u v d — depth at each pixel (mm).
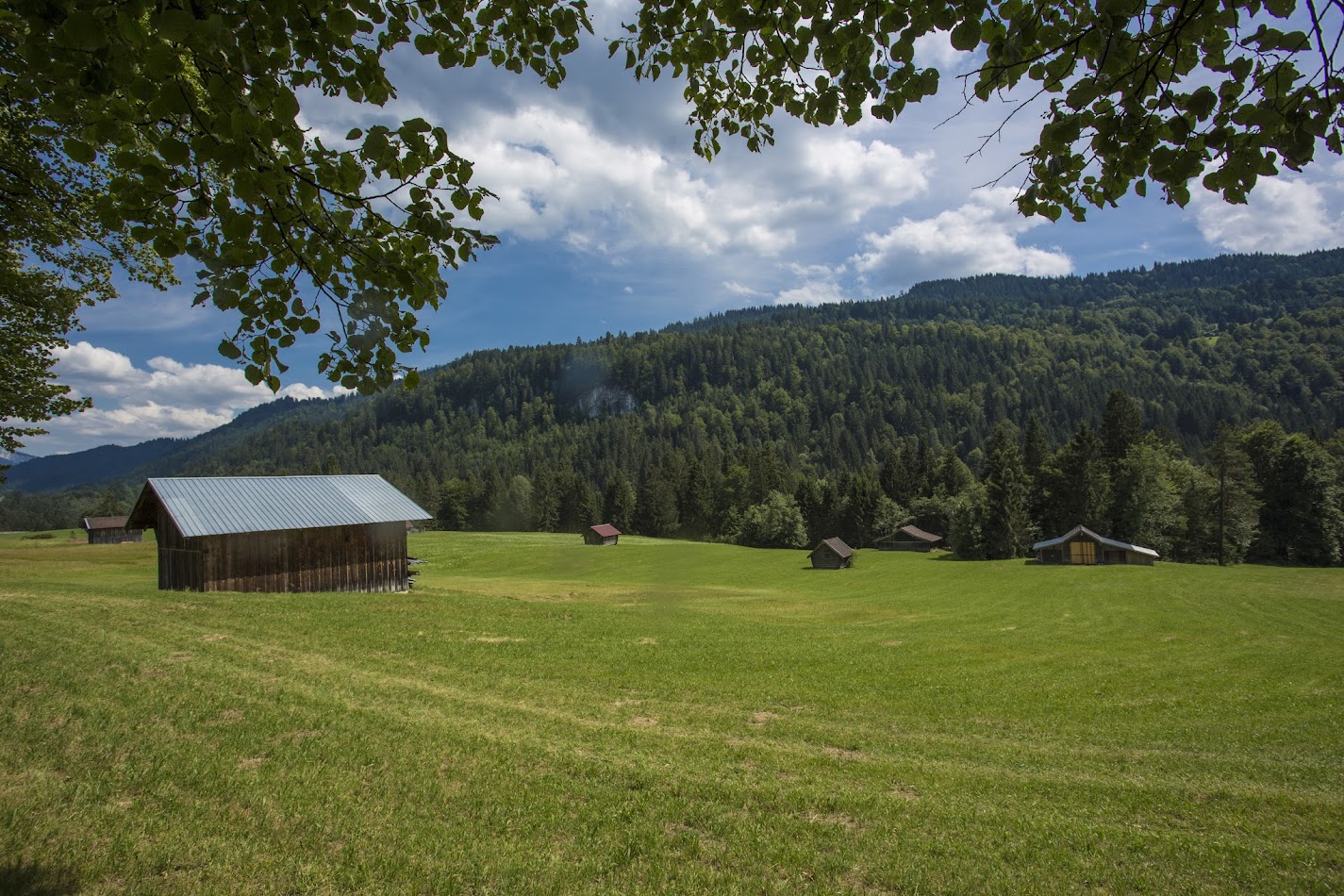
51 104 3201
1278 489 78000
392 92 3795
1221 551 77812
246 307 4078
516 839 7430
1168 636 28250
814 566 75000
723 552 89125
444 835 7367
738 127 6188
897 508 113375
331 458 162750
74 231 12672
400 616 23562
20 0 2865
